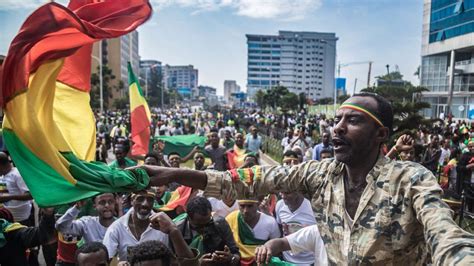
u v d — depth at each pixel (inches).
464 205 336.2
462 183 370.6
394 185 76.9
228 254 149.1
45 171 80.0
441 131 960.3
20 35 74.4
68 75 102.3
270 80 6131.9
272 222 195.3
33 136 79.7
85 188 82.1
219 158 412.8
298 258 183.6
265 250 126.5
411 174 76.5
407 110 663.8
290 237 131.8
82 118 103.0
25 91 77.9
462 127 920.3
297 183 91.0
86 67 104.5
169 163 339.3
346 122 81.6
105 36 78.7
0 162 253.1
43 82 81.1
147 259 120.3
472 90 1847.9
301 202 204.2
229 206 223.5
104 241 174.4
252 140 574.2
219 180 92.7
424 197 71.9
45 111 82.7
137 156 375.6
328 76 6161.4
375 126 80.4
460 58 1927.9
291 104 2696.9
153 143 506.6
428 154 499.5
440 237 63.7
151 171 91.0
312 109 1921.8
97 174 83.9
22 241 160.4
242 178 92.5
